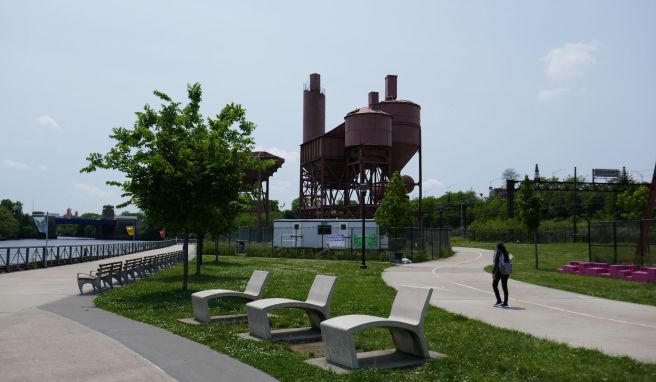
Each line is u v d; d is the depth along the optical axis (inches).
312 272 1084.5
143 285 805.9
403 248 1771.7
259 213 2979.8
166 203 701.9
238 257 1894.7
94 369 301.1
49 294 686.5
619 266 986.7
